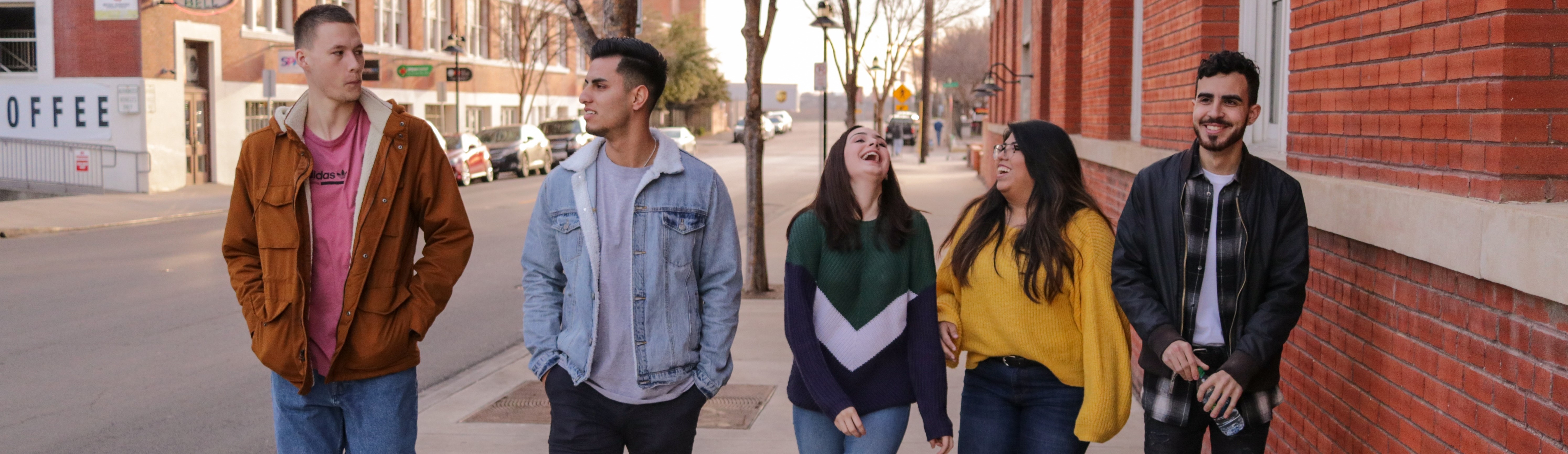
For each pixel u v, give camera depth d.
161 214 18.80
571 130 35.16
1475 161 2.76
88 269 12.07
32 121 23.58
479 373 7.21
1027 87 17.41
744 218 18.50
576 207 3.14
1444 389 2.89
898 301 3.29
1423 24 3.01
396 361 3.24
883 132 48.81
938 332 3.33
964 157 42.56
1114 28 7.63
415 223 3.34
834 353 3.29
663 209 3.17
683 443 3.28
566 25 44.72
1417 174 3.06
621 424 3.21
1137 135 7.45
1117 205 7.20
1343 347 3.56
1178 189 3.25
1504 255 2.50
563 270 3.31
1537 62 2.63
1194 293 3.22
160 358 7.61
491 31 41.97
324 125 3.16
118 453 5.43
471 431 5.65
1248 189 3.17
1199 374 3.15
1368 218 3.23
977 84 61.50
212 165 25.67
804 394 3.39
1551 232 2.30
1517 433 2.56
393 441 3.28
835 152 3.29
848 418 3.12
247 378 7.03
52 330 8.59
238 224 3.17
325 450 3.31
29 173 23.55
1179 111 5.64
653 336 3.15
